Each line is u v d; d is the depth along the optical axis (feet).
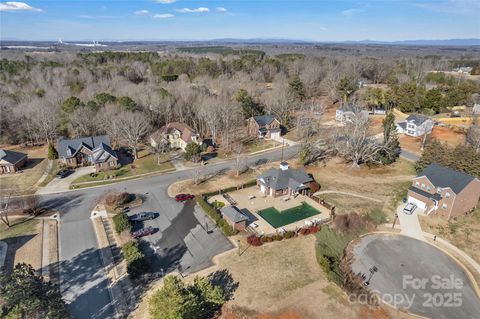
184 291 97.55
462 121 294.25
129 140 225.76
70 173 203.21
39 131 254.27
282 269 120.57
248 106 294.87
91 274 116.98
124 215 147.74
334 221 150.30
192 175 200.34
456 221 152.66
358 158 206.39
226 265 122.83
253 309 104.17
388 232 146.51
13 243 133.08
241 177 196.85
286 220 152.15
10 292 79.77
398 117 318.86
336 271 119.65
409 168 207.10
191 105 288.51
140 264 116.37
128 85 323.57
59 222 149.07
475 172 172.96
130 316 100.37
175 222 150.82
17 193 175.63
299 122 274.16
